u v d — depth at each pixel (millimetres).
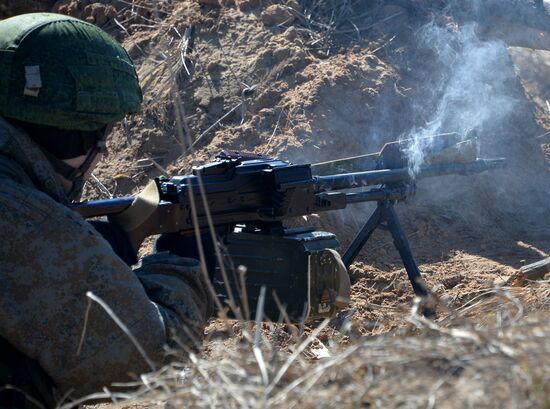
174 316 9312
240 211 11922
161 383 7465
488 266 20062
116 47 9953
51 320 8680
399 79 23859
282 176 12398
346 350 7078
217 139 22219
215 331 14758
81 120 9414
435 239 21516
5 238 8609
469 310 10492
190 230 11180
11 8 28500
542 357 6324
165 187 11070
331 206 14000
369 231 17141
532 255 20875
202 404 6848
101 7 27297
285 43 24156
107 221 10797
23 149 9227
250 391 6828
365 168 16469
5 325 8586
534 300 10883
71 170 9781
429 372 6633
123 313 8859
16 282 8625
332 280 12234
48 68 9312
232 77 23688
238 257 11812
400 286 18703
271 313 12125
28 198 8719
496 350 6484
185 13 26016
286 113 22344
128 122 23609
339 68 23344
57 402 9000
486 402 6023
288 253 11969
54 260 8695
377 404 6332
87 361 8789
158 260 9984
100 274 8812
